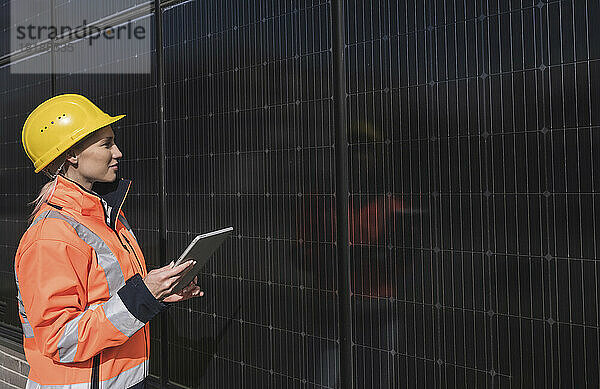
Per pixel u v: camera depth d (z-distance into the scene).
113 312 2.70
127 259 3.00
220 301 3.98
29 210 5.86
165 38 4.32
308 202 3.43
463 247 2.79
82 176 2.96
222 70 3.91
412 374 2.99
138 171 4.60
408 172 2.98
